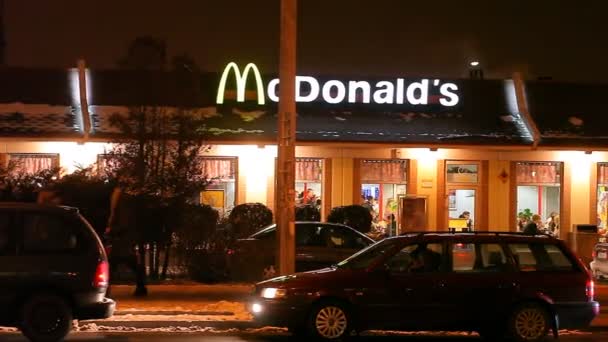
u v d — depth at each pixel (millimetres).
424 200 26391
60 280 11445
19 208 11547
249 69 26547
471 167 27609
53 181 19938
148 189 18188
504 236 12906
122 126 18656
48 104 25828
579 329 14156
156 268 19125
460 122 26891
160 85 18703
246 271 18859
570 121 27203
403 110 27078
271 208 26547
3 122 24984
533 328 12516
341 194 27094
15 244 11414
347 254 17984
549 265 12789
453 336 14008
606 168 28000
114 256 16359
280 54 15109
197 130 19203
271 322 12312
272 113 26219
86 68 26391
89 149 25859
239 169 26516
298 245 18094
